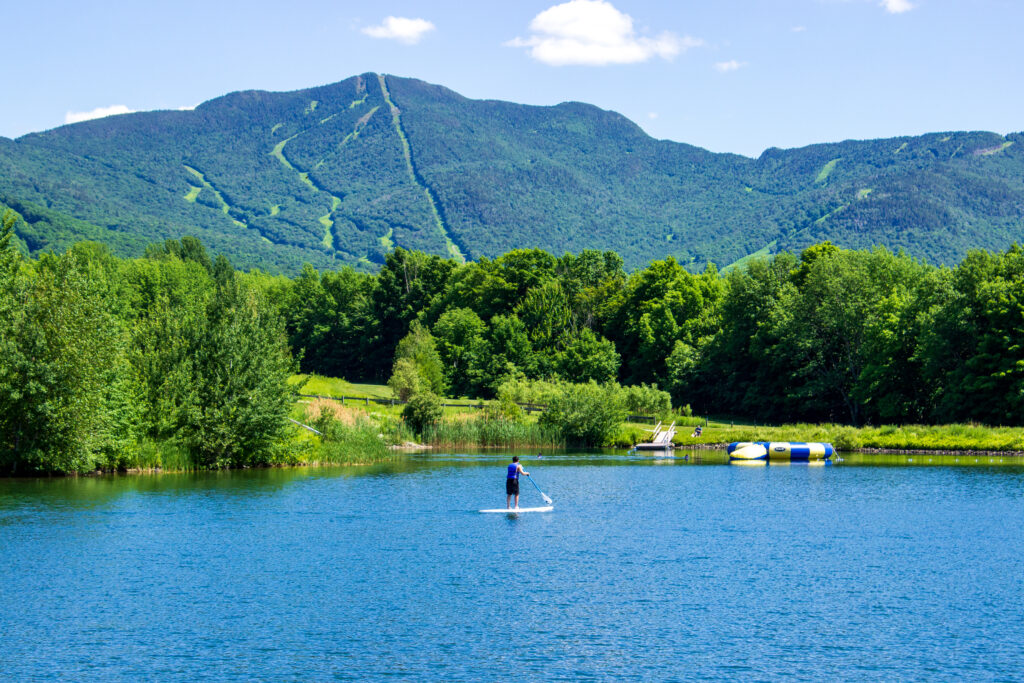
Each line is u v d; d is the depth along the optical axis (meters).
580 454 74.06
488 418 83.69
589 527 35.56
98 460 51.03
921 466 62.28
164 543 31.47
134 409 53.31
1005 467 60.94
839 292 97.31
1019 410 75.62
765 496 45.38
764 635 21.45
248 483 48.41
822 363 100.44
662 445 77.25
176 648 20.34
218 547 30.95
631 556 29.97
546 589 25.55
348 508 39.94
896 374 88.25
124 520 35.97
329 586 25.72
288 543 31.78
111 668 19.06
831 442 76.94
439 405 82.94
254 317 59.47
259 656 19.83
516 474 39.91
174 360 55.69
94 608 23.36
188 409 54.34
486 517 37.97
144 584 25.78
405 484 49.31
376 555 29.89
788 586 26.00
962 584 26.28
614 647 20.50
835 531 34.81
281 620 22.44
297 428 62.56
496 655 19.95
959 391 79.50
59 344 48.25
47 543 31.23
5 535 32.56
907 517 38.50
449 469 58.62
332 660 19.59
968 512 39.91
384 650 20.27
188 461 54.38
